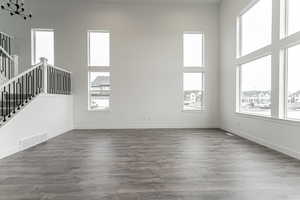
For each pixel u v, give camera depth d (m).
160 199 2.23
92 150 4.34
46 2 7.23
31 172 3.04
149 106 7.47
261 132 4.86
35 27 7.23
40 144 4.90
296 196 2.29
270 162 3.47
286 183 2.63
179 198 2.25
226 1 6.88
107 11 7.35
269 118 4.48
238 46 6.12
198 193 2.37
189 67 7.51
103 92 7.54
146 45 7.43
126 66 7.41
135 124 7.45
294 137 3.73
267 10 4.80
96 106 7.55
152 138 5.64
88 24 7.32
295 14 3.95
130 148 4.51
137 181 2.71
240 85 6.15
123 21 7.38
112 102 7.40
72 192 2.40
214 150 4.32
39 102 5.02
